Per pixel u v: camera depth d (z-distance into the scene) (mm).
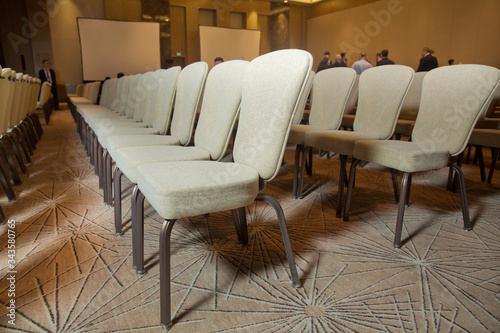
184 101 1943
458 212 2027
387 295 1192
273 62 1169
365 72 2340
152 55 11992
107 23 11312
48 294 1169
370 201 2238
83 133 4219
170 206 944
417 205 2156
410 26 10234
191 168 1163
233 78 1459
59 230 1697
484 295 1193
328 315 1086
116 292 1187
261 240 1623
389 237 1668
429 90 1896
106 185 2035
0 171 2104
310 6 13828
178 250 1512
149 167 1174
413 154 1479
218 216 1930
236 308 1113
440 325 1041
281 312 1097
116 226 1634
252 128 1228
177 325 1025
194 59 12945
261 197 1159
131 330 1001
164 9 11922
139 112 2932
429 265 1397
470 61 8945
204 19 13102
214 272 1331
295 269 1227
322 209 2078
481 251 1522
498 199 2295
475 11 8727
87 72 11352
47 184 2535
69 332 989
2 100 2107
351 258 1452
